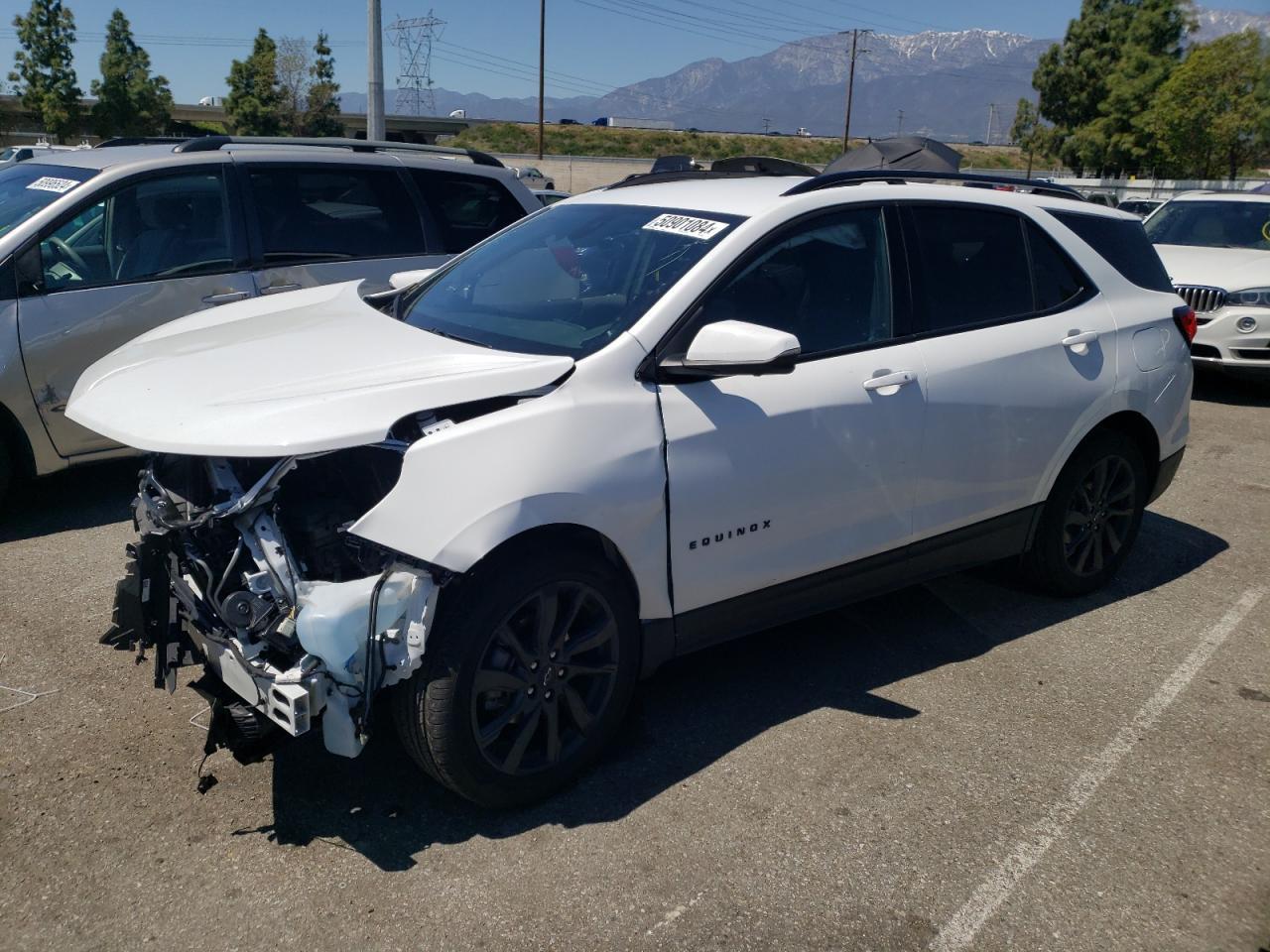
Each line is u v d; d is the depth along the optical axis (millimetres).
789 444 3357
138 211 5520
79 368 5258
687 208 3725
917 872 2824
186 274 5598
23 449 5184
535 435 2857
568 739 3109
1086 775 3311
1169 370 4621
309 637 2578
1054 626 4426
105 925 2533
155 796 3045
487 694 2857
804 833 2971
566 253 3764
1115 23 50344
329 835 2895
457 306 3730
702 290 3285
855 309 3658
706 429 3176
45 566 4727
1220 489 6531
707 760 3332
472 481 2734
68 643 3977
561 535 2975
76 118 46094
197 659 2951
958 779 3264
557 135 85312
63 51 45125
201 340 3418
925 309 3840
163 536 2758
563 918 2598
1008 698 3795
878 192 3840
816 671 3963
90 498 5688
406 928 2549
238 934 2516
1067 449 4266
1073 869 2855
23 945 2461
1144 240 4824
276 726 2818
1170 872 2861
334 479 3020
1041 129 54562
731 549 3307
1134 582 4945
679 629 3287
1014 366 4004
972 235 4086
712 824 2996
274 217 5938
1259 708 3777
